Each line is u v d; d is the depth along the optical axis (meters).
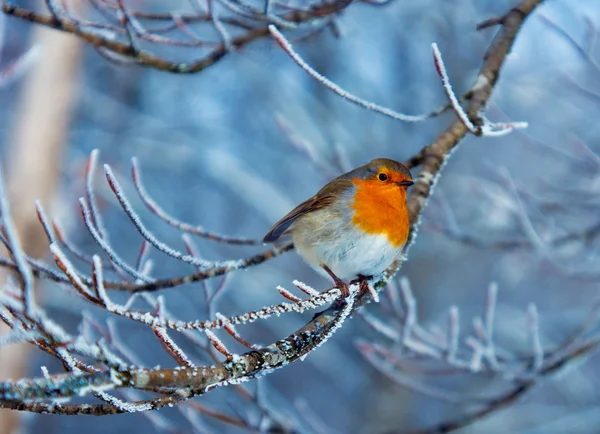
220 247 16.67
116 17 7.49
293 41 7.86
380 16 16.31
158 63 7.26
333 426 19.09
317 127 16.23
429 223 9.83
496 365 7.88
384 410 15.54
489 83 6.61
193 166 17.34
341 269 6.94
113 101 17.58
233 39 7.42
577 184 12.32
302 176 16.47
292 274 17.22
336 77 16.53
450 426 8.49
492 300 8.06
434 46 5.39
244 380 4.09
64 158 14.55
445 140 6.91
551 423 13.42
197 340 6.91
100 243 5.32
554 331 15.26
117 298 12.04
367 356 8.31
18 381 3.14
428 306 16.20
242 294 15.28
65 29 7.09
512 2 15.14
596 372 17.52
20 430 10.58
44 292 12.71
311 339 4.55
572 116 14.52
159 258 18.09
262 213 16.08
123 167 16.98
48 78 12.00
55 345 3.23
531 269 15.92
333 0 7.22
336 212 6.82
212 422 15.50
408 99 16.09
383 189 6.75
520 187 10.91
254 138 18.45
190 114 18.17
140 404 3.67
